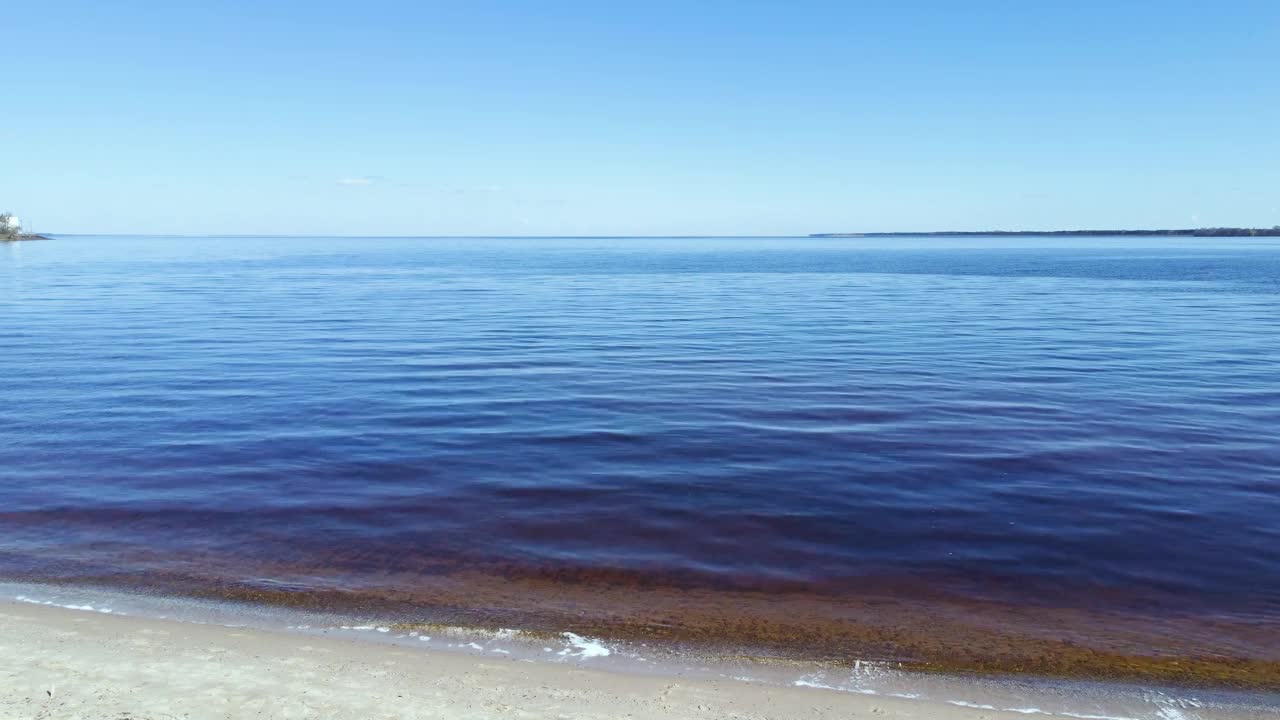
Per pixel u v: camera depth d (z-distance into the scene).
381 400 17.22
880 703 6.08
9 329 29.64
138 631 7.03
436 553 9.17
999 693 6.34
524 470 12.29
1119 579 8.66
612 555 9.19
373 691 6.06
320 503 10.75
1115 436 14.34
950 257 123.00
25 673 6.19
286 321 32.97
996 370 21.25
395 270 81.00
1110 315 36.25
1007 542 9.62
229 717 5.65
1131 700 6.28
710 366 21.88
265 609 7.64
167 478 11.76
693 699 6.06
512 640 7.10
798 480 11.89
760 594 8.25
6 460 12.57
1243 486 11.62
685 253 153.25
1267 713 6.12
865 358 23.34
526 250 183.12
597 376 20.25
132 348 24.83
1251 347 25.59
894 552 9.34
